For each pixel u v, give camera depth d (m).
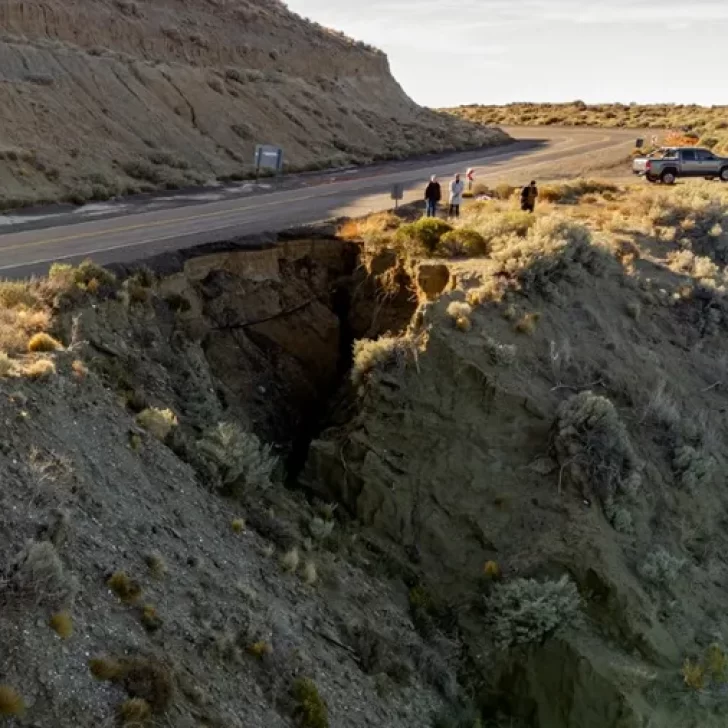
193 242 18.56
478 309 16.36
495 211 24.78
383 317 18.67
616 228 23.41
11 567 7.23
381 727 9.68
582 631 12.54
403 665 11.21
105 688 6.94
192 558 9.67
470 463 14.41
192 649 8.24
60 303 13.14
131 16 46.31
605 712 11.86
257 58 53.50
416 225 19.30
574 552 13.23
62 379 10.68
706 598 14.15
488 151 55.44
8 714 6.18
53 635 7.01
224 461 12.02
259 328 18.14
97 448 10.11
